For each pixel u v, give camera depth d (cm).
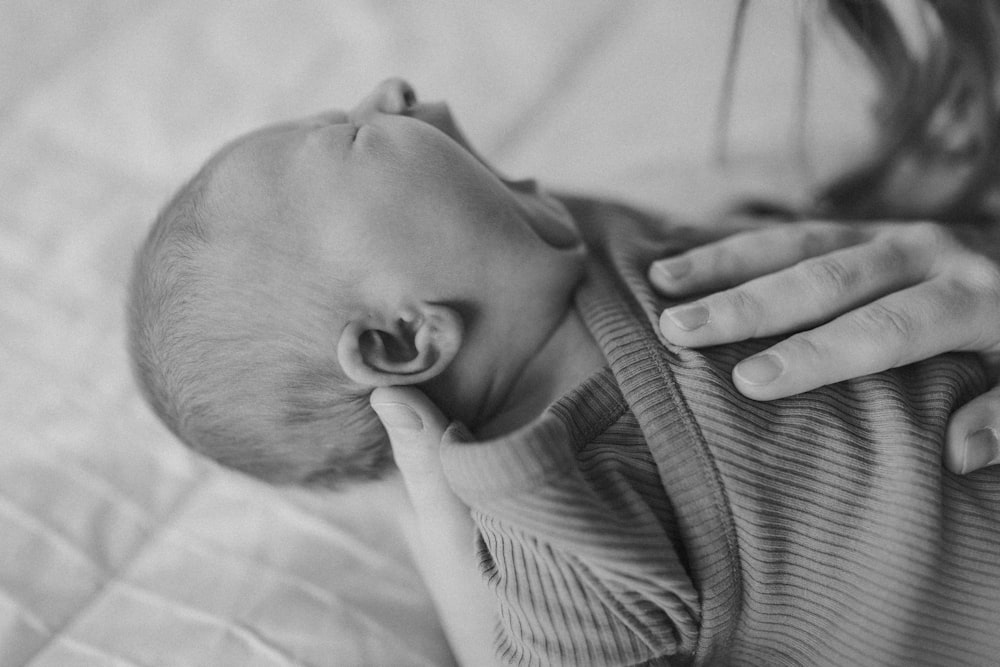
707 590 63
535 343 74
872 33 94
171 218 73
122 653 75
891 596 63
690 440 63
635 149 115
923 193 96
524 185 83
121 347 100
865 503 63
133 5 138
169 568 83
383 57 125
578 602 61
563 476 57
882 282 73
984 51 88
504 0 129
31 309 104
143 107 124
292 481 79
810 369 64
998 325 70
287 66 126
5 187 118
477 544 68
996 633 66
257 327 69
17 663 75
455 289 69
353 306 68
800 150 101
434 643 81
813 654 67
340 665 75
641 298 72
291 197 68
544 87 123
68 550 84
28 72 134
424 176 68
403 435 68
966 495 65
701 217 96
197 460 92
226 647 75
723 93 100
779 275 71
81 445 93
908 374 70
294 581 82
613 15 128
